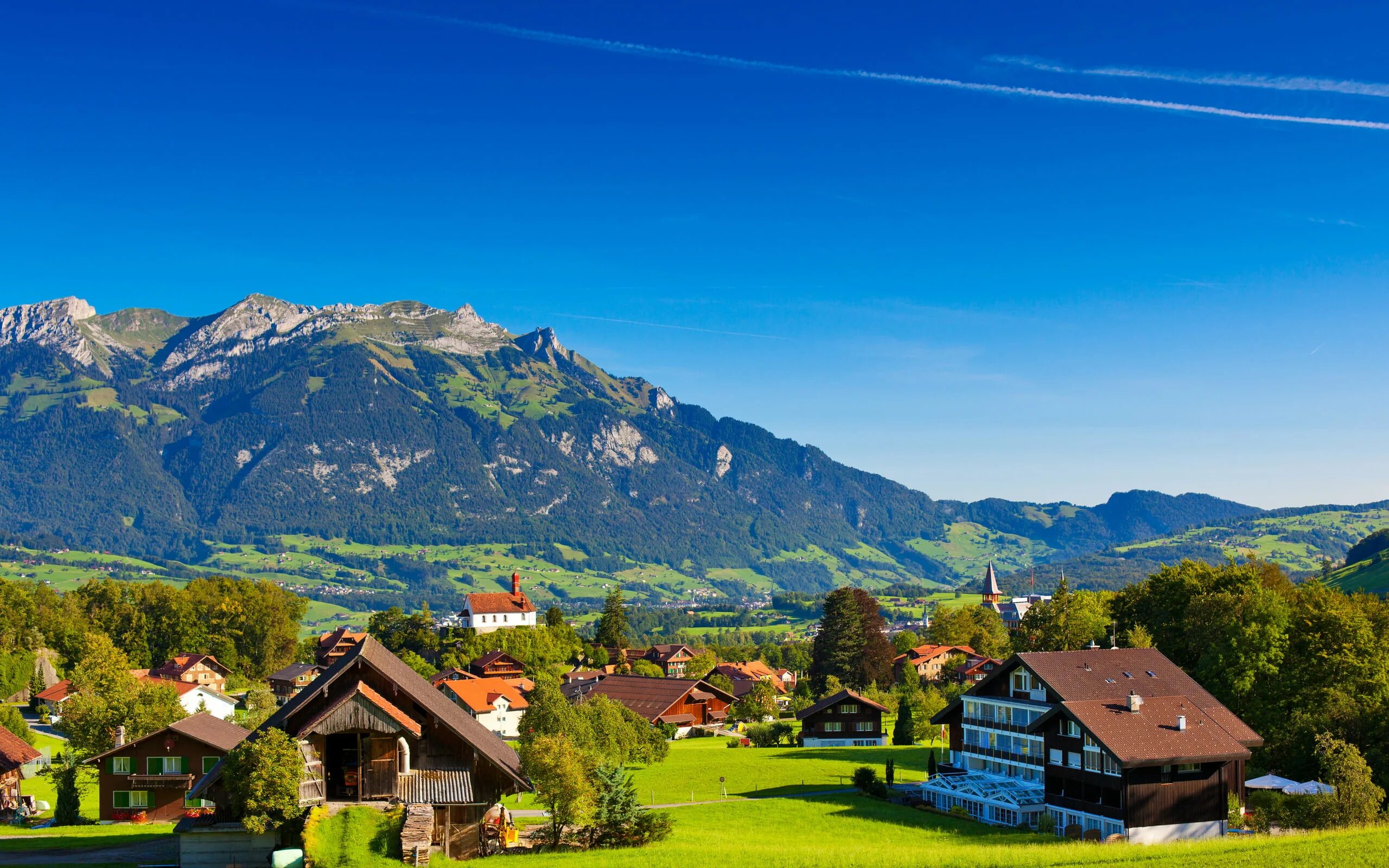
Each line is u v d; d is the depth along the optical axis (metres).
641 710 158.00
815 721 131.75
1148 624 108.38
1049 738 71.94
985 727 87.44
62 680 187.25
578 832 59.41
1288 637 85.06
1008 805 72.12
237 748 51.72
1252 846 53.97
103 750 92.19
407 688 54.53
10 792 82.25
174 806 76.50
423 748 55.12
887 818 74.44
